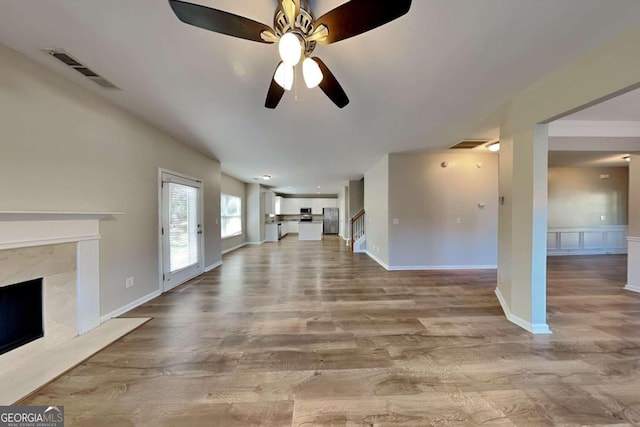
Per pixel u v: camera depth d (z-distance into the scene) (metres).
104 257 2.67
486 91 2.42
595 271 4.73
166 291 3.76
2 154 1.82
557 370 1.85
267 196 10.52
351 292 3.70
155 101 2.62
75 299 2.36
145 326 2.60
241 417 1.45
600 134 3.29
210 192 5.27
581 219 6.32
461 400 1.57
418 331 2.48
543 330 2.43
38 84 2.02
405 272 4.89
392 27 1.57
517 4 1.41
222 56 1.85
